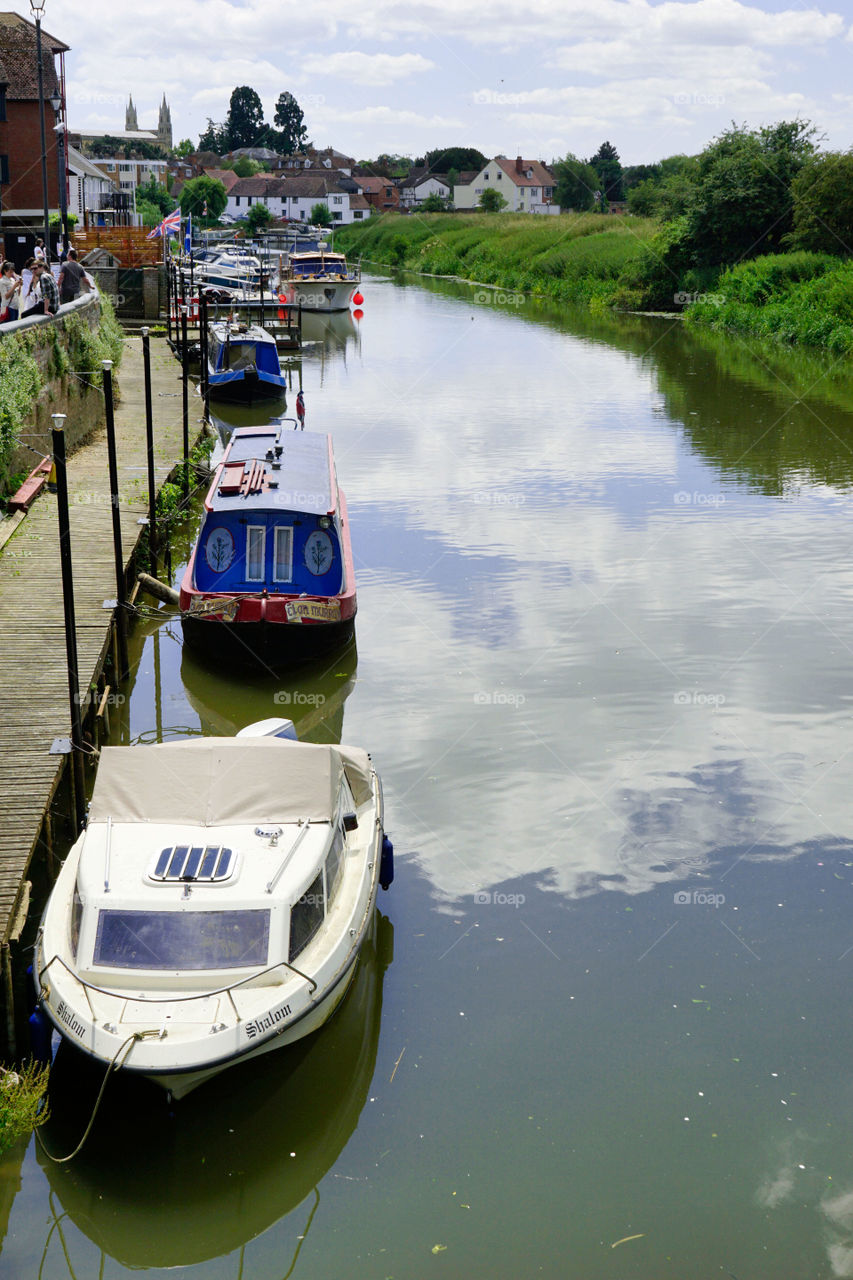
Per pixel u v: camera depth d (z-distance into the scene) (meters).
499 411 39.31
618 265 78.81
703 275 70.81
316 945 9.70
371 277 105.50
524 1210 8.42
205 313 35.97
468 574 22.20
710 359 52.38
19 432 22.11
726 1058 9.89
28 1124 8.66
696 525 25.42
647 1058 9.89
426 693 16.88
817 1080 9.66
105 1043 8.54
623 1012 10.41
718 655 18.17
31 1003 9.61
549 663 17.94
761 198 69.00
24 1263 7.98
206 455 29.48
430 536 24.59
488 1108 9.34
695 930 11.51
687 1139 9.07
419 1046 9.98
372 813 11.91
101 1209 8.41
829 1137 9.10
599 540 24.36
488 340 59.41
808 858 12.72
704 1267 8.00
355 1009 10.34
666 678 17.31
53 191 57.50
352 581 19.09
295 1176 8.73
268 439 23.38
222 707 16.77
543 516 26.16
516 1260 8.02
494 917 11.67
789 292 62.78
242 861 9.73
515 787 14.11
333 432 35.50
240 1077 8.98
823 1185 8.66
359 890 10.51
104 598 17.44
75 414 27.86
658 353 54.38
